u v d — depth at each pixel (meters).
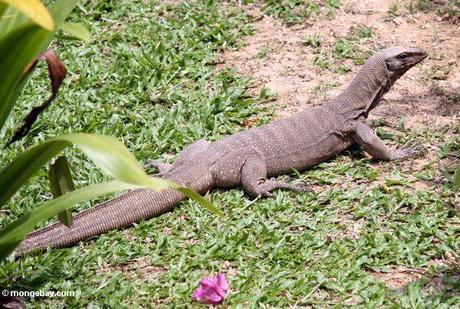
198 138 8.29
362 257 6.47
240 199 7.36
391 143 8.16
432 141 8.15
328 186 7.59
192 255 6.67
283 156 7.70
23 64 4.95
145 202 7.14
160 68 9.41
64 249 6.75
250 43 10.07
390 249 6.54
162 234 6.99
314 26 10.38
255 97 9.03
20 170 5.28
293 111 8.72
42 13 4.30
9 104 5.34
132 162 4.66
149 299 6.12
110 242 6.89
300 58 9.75
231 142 7.65
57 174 5.89
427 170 7.67
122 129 8.38
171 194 7.24
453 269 6.31
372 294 6.02
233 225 7.02
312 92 9.06
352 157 8.02
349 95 8.08
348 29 10.29
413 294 5.96
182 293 6.12
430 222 6.84
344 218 7.07
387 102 8.94
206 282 5.99
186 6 10.67
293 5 10.72
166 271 6.53
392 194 7.30
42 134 8.34
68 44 9.94
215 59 9.70
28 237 6.76
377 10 10.72
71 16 10.43
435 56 9.70
